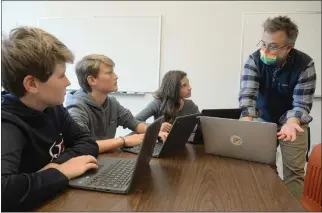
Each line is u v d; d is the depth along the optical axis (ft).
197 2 10.61
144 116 7.57
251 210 2.27
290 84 5.61
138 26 11.04
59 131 3.42
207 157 4.01
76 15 11.51
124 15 11.14
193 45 10.75
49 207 2.23
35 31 2.69
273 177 3.14
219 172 3.29
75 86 7.80
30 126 2.83
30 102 2.77
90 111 5.29
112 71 5.62
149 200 2.42
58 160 3.05
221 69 10.65
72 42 11.55
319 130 10.14
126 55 11.21
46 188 2.31
